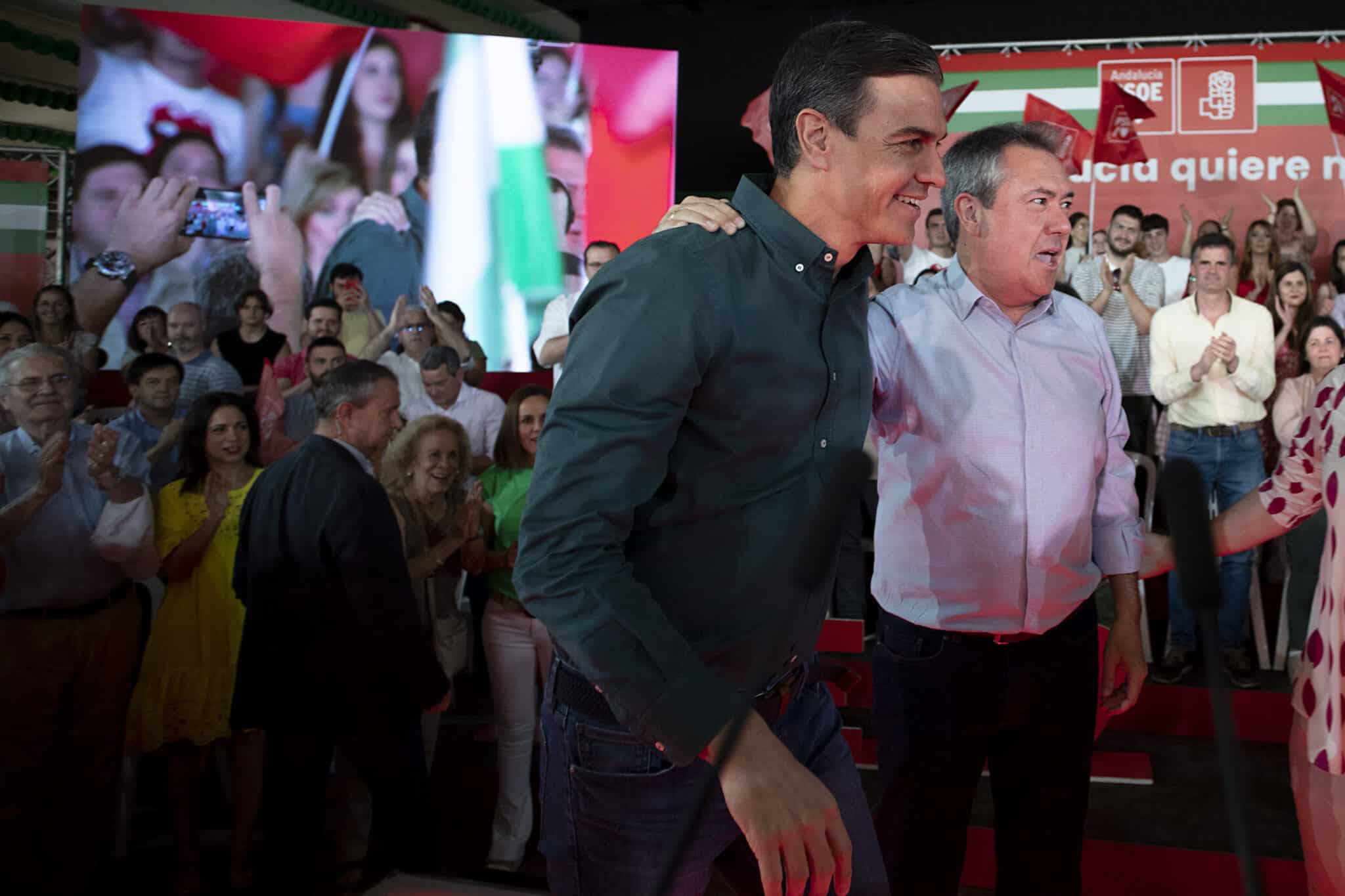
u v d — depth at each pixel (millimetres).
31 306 5605
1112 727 4031
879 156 1176
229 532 2953
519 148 5113
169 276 4867
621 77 5164
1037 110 5160
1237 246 5070
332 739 2461
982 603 1814
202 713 2855
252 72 4887
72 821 2697
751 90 6875
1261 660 4266
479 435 4852
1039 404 1839
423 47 5020
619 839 1225
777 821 951
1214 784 3473
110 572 2703
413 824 2543
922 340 1895
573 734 1231
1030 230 1820
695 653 1127
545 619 1021
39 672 2584
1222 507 4457
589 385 1045
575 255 5180
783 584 1228
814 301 1193
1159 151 5102
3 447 2625
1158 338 4539
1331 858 1535
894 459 1924
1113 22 6160
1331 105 4906
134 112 4789
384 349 4945
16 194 5645
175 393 4332
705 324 1104
